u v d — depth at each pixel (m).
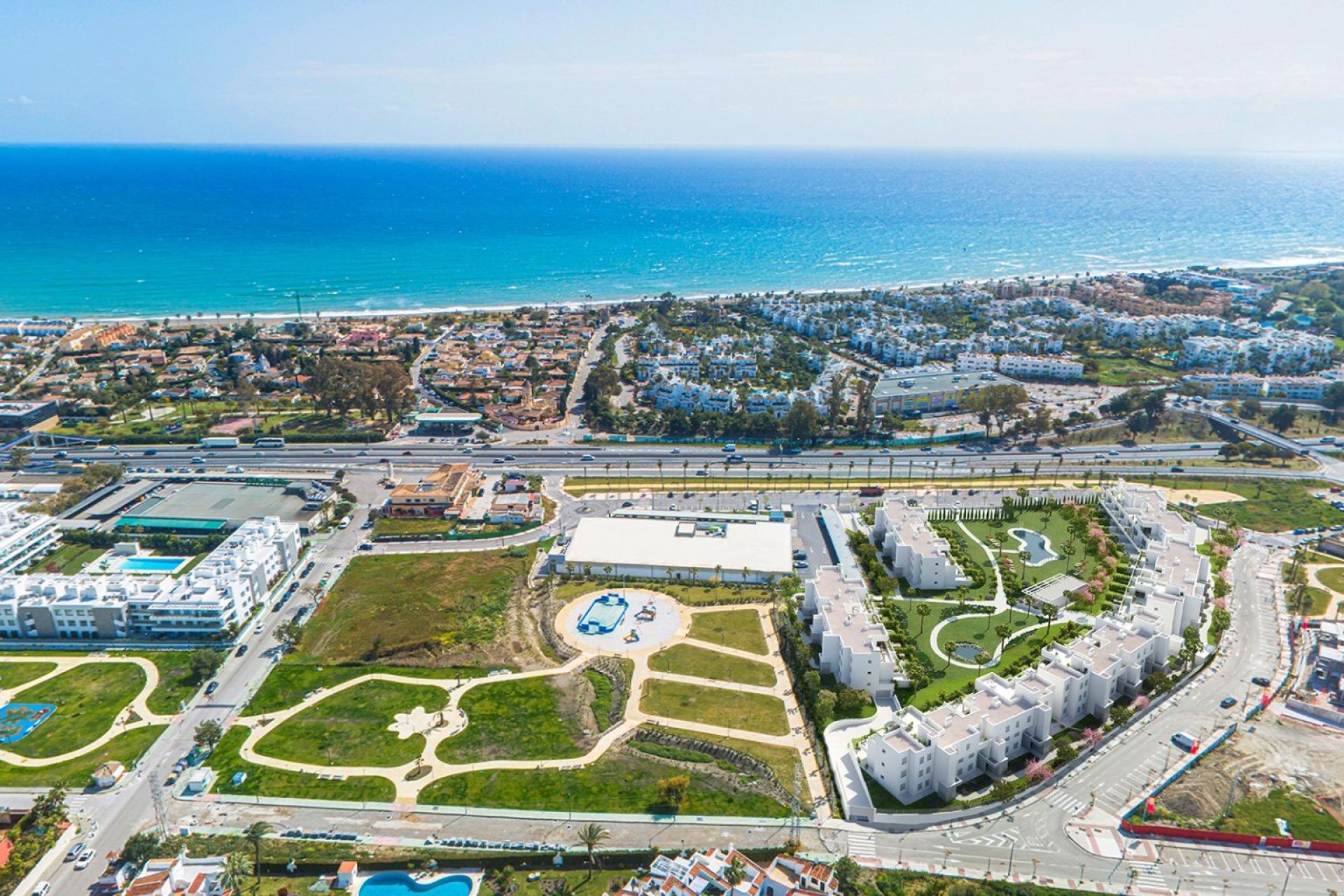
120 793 194.62
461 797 193.50
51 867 174.38
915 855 177.88
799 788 196.38
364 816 187.38
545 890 168.75
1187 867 175.38
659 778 199.75
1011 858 177.25
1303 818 188.00
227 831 182.75
